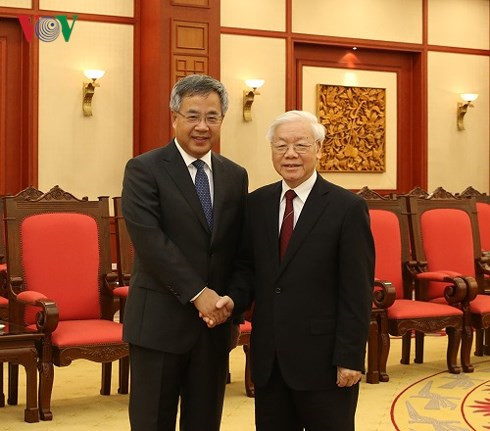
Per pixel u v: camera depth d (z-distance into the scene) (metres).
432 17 11.09
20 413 4.68
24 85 9.04
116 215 5.64
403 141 11.11
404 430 4.36
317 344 2.88
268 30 10.08
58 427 4.39
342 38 10.50
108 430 4.34
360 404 4.90
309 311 2.88
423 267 6.14
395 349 6.71
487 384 5.45
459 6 11.25
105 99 9.25
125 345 4.67
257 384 2.96
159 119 8.97
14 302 4.88
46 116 9.01
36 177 8.98
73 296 5.02
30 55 8.92
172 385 2.99
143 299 2.99
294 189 2.94
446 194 6.43
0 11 8.81
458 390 5.28
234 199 3.06
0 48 8.99
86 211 5.19
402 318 5.55
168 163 3.00
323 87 10.57
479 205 7.05
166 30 8.99
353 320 2.85
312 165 2.91
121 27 9.30
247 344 4.99
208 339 3.00
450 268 6.25
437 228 6.25
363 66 10.81
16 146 9.10
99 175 9.25
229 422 4.48
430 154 11.12
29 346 4.46
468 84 11.34
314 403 2.89
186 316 2.95
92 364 6.05
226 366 3.10
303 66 10.46
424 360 6.25
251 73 9.99
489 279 6.67
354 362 2.83
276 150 2.92
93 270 5.11
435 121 11.16
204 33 9.17
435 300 6.10
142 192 2.95
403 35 10.91
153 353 2.96
